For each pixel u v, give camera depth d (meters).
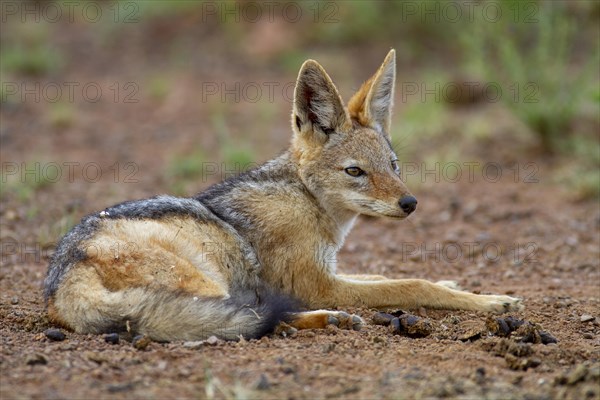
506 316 9.41
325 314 8.84
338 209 10.22
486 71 18.69
